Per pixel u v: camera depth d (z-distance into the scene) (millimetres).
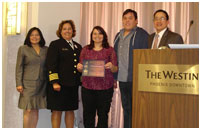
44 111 3377
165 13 2801
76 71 2969
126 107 2943
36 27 3123
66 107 2939
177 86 1463
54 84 2848
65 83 2893
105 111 2750
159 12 2801
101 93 2730
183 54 1450
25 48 2975
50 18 3441
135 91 1612
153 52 1542
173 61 1478
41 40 3074
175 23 3572
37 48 3070
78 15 3770
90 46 2818
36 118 3092
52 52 2918
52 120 3037
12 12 3307
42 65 3012
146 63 1567
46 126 3395
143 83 1569
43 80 3020
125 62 2881
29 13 3402
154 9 3656
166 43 2684
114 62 2756
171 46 1483
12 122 3473
